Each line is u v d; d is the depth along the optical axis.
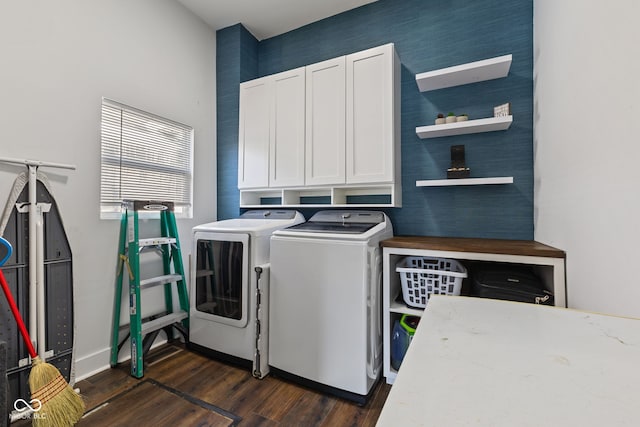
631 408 0.38
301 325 1.77
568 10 1.29
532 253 1.44
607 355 0.52
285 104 2.46
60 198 1.73
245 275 1.93
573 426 0.35
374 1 2.46
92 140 1.89
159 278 2.12
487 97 2.07
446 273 1.64
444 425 0.35
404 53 2.34
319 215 2.38
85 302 1.86
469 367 0.48
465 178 2.01
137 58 2.16
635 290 0.80
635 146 0.80
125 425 1.44
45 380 1.39
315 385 1.73
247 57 2.86
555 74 1.48
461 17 2.16
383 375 1.84
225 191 2.82
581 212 1.16
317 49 2.73
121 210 2.08
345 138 2.22
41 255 1.59
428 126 2.06
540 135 1.76
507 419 0.36
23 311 1.54
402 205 2.33
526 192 1.96
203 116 2.72
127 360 2.07
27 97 1.60
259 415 1.52
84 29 1.85
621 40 0.86
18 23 1.56
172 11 2.44
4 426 1.18
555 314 0.71
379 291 1.84
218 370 1.94
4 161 1.50
